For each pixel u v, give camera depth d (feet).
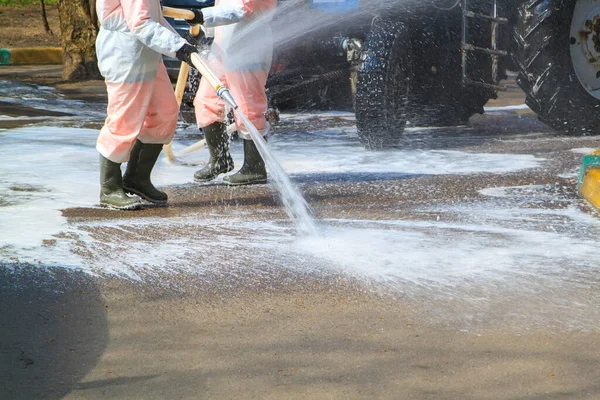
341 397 15.57
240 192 34.53
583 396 15.62
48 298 21.21
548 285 21.97
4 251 25.23
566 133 50.44
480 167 39.32
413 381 16.26
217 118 35.78
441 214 29.94
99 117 58.18
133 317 19.89
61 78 85.71
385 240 26.32
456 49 48.49
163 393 15.81
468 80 47.06
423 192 33.86
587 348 17.89
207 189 35.24
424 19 46.29
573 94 48.91
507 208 30.89
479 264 23.73
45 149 43.68
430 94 50.47
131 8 29.58
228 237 26.94
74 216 29.94
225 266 23.76
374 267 23.53
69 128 52.01
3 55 97.45
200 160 41.70
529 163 40.37
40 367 17.03
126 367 17.01
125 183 32.27
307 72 51.19
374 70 43.32
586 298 21.02
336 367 16.92
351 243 25.95
